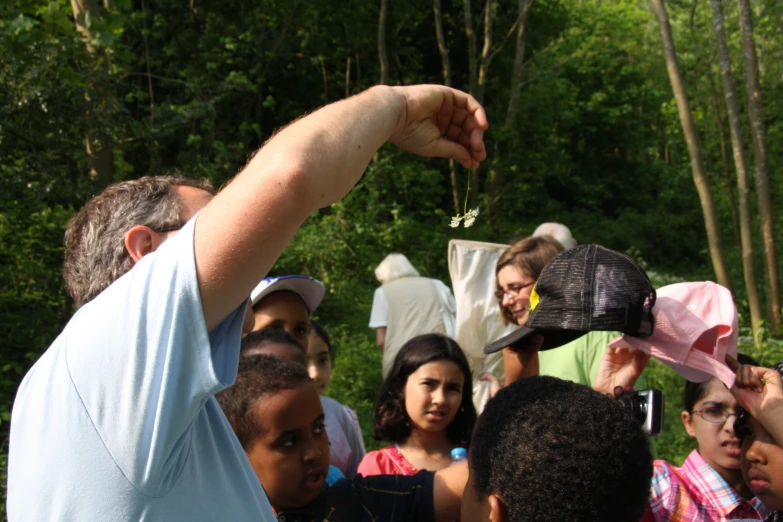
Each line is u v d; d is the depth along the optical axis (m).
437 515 2.14
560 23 21.52
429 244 15.86
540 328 2.16
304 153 1.29
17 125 8.02
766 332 10.27
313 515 2.19
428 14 19.11
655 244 24.98
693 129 10.64
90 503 1.30
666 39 10.58
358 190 15.09
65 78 8.16
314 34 17.55
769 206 11.91
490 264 5.32
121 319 1.31
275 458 2.22
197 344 1.29
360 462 3.69
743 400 2.16
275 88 18.70
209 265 1.28
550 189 26.27
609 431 1.55
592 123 27.94
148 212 1.65
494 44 19.95
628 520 1.53
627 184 28.53
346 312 11.90
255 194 1.27
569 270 2.17
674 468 2.78
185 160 14.00
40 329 6.99
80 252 1.71
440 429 3.32
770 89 16.41
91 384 1.31
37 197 7.82
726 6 16.77
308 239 13.30
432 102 1.63
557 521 1.49
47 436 1.33
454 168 17.80
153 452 1.30
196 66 16.75
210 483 1.49
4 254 7.53
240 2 17.23
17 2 7.94
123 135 9.20
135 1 16.89
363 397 7.98
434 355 3.37
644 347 2.20
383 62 16.30
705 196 10.80
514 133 18.81
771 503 2.17
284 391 2.27
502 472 1.54
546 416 1.56
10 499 1.37
